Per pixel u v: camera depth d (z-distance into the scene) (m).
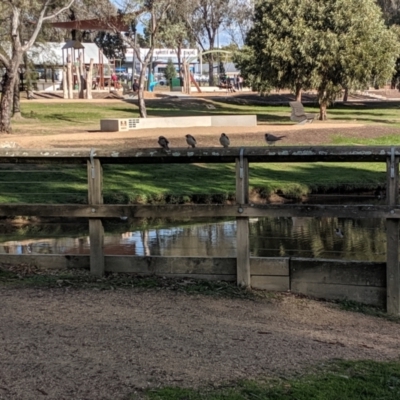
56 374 4.22
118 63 84.25
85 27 44.69
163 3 35.12
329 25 33.22
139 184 16.78
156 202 15.48
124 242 11.75
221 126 30.19
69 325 5.26
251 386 4.15
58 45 55.47
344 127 29.28
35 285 6.53
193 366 4.46
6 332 5.02
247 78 45.47
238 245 6.70
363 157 6.26
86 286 6.55
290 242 11.17
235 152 6.47
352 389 4.26
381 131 28.25
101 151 6.72
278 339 5.24
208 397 3.95
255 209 6.48
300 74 34.09
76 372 4.26
